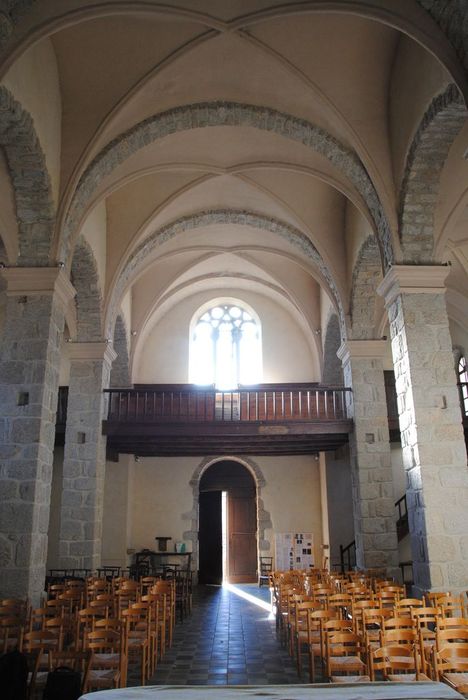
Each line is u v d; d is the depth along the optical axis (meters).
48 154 9.61
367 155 10.14
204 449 16.67
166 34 9.24
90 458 13.48
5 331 9.69
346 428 14.01
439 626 5.99
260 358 20.02
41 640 6.40
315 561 18.34
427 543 8.81
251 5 8.40
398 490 17.45
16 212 9.89
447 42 7.09
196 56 9.61
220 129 11.66
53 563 17.14
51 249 9.94
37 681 5.83
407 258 10.04
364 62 9.80
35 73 8.94
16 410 9.38
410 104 9.38
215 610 13.16
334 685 3.36
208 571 18.56
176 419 17.83
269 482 19.09
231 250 17.39
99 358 13.89
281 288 19.16
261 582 17.92
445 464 9.16
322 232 14.12
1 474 9.12
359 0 7.82
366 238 12.56
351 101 10.09
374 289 13.83
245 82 10.20
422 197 9.86
